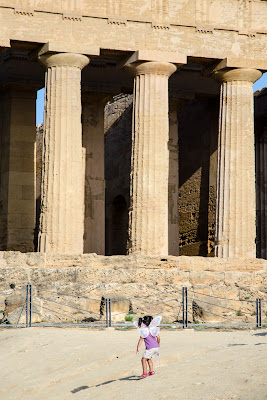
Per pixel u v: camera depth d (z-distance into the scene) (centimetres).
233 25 3984
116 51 3862
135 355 2439
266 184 4934
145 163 3834
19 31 3734
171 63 3888
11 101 4438
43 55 3791
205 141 4897
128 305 3300
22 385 2305
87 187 4588
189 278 3600
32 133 4462
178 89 4669
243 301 3447
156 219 3803
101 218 4609
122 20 3847
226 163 3950
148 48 3866
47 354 2561
